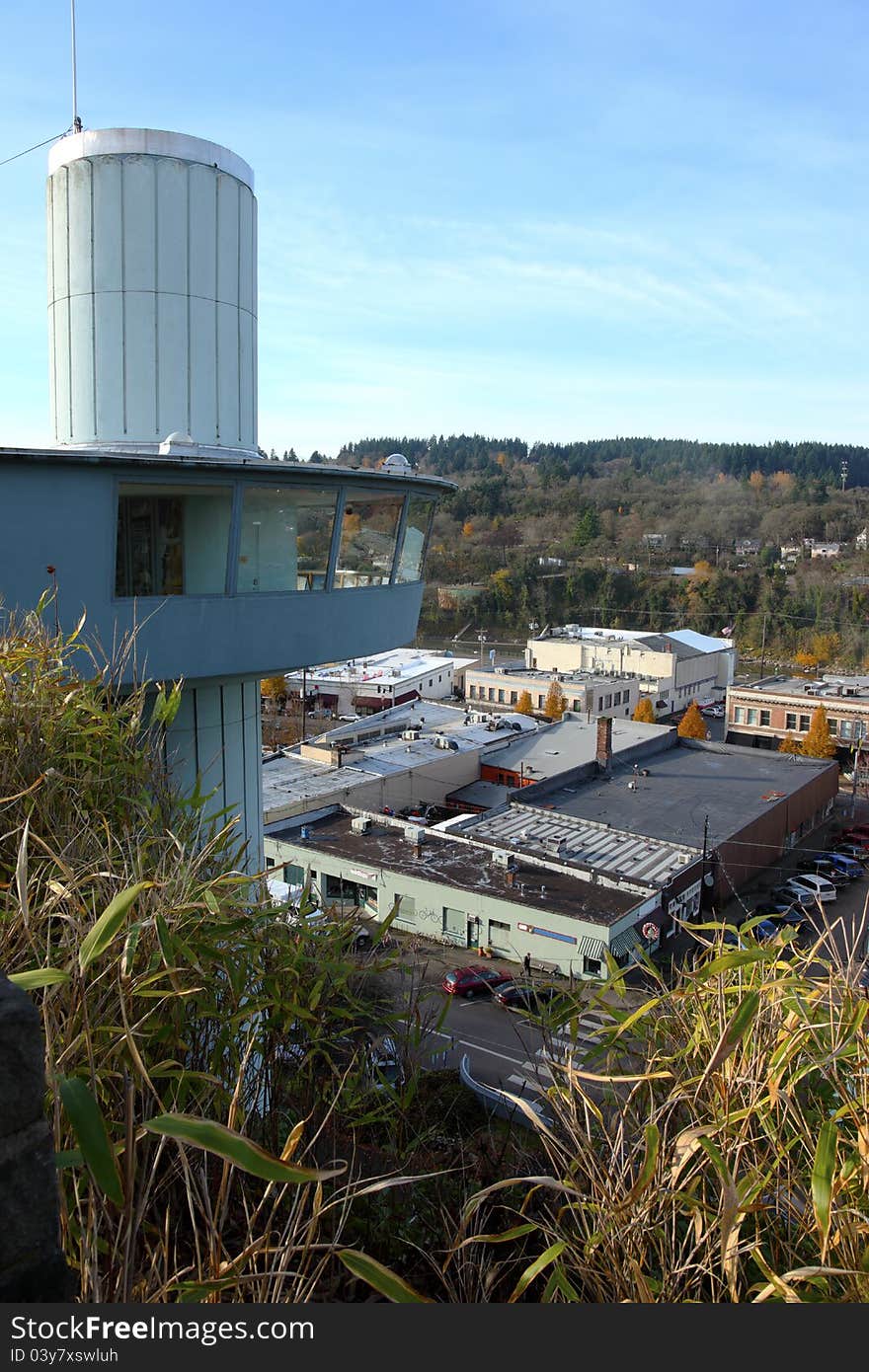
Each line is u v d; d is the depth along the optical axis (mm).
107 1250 2934
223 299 10398
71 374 10281
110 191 9812
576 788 41750
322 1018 4852
